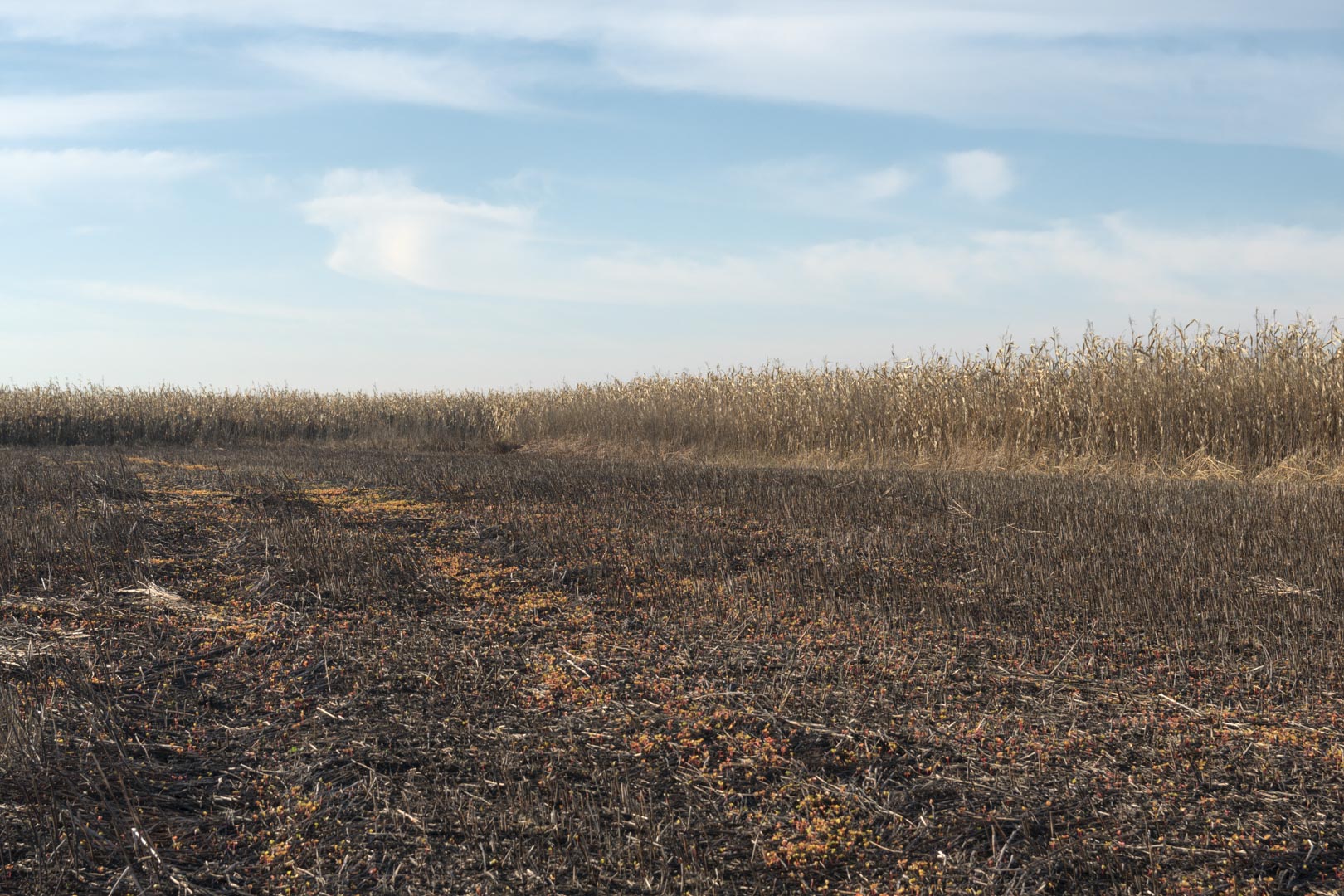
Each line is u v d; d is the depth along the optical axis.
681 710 3.58
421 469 11.16
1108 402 12.49
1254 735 3.29
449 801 2.84
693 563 6.02
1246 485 9.12
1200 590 5.12
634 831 2.67
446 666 4.11
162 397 23.27
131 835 2.62
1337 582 5.12
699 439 17.27
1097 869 2.47
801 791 2.92
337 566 5.70
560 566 5.96
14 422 20.38
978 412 13.87
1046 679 3.89
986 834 2.66
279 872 2.49
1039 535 6.67
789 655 4.23
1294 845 2.56
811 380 17.31
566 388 23.58
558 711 3.60
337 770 3.07
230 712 3.60
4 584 5.22
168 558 6.02
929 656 4.19
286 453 16.16
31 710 3.28
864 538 6.74
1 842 2.54
